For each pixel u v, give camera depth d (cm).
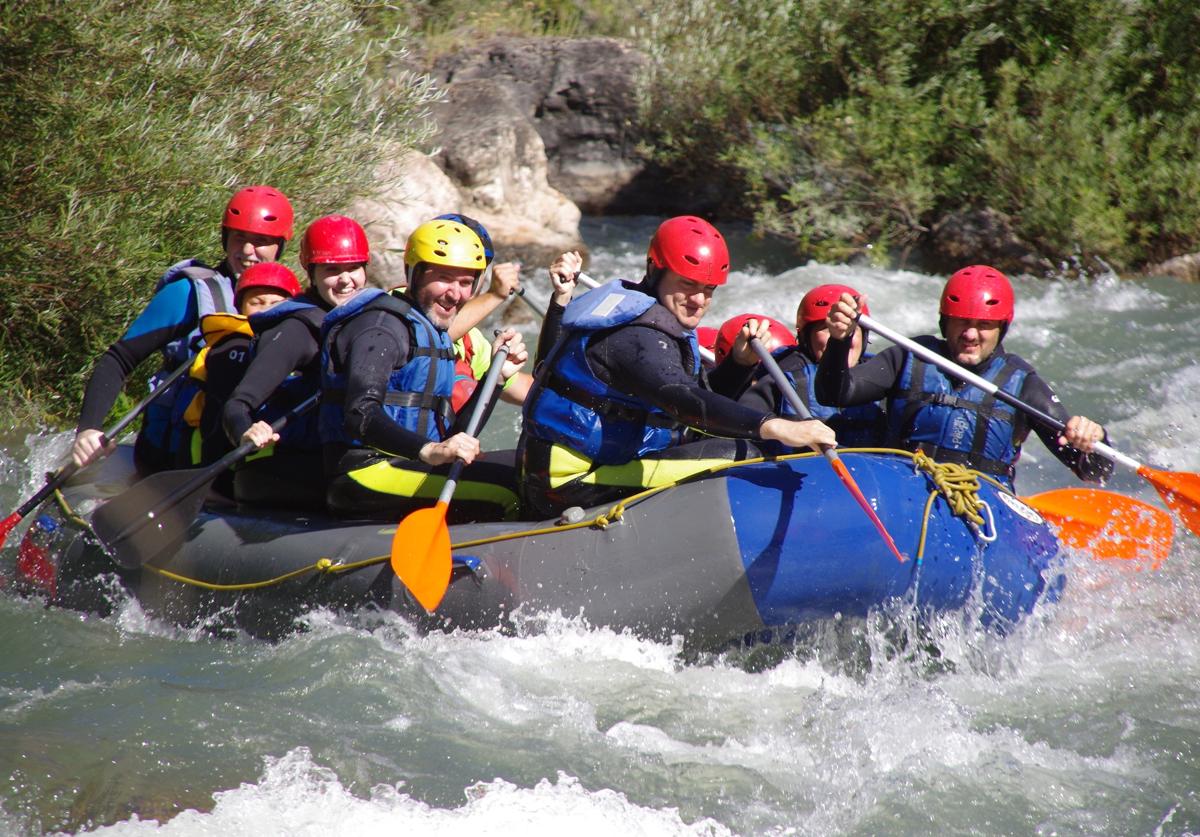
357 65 3138
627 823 1207
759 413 1345
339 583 1531
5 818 1166
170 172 2542
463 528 1545
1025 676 1514
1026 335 3183
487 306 1819
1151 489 2234
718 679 1460
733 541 1416
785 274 4019
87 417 1811
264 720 1376
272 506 1734
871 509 1391
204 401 1792
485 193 4038
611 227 4734
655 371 1397
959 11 4141
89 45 2478
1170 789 1273
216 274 1917
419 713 1391
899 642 1455
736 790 1273
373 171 3136
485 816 1205
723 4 4628
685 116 4666
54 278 2478
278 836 1165
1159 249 3922
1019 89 4169
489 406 1730
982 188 4112
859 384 1666
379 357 1505
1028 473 2359
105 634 1644
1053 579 1527
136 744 1319
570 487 1502
